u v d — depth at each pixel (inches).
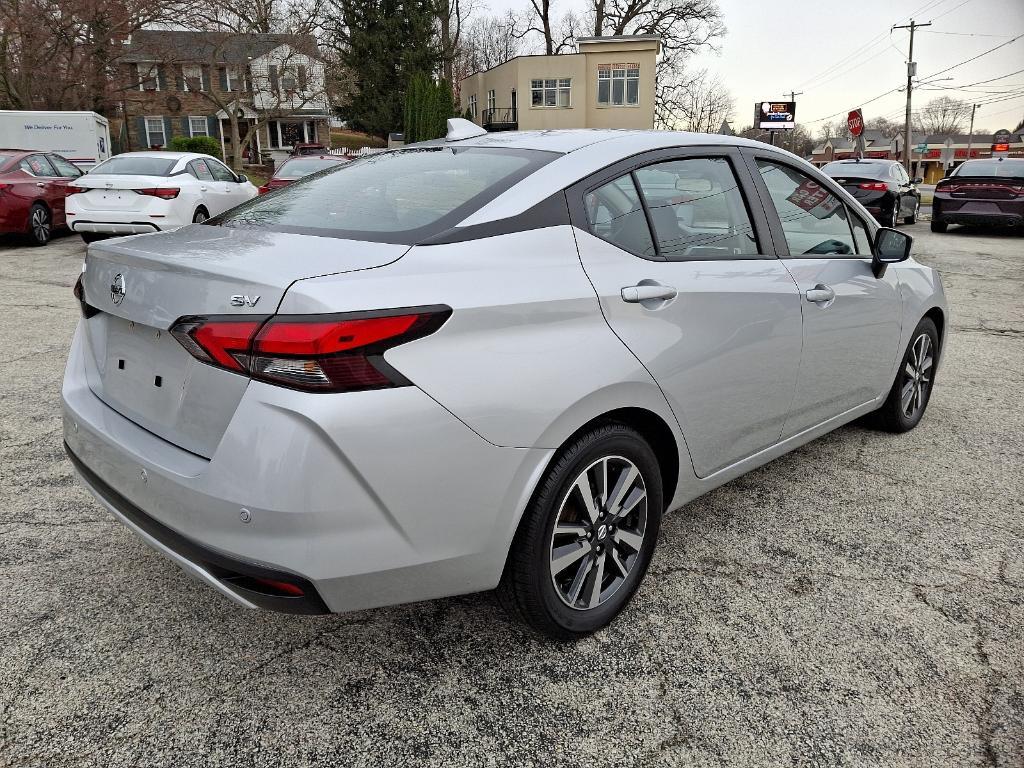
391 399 72.3
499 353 79.3
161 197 402.3
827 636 97.1
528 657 92.5
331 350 69.2
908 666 91.5
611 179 98.0
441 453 75.5
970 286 363.3
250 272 73.4
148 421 85.6
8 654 90.8
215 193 452.8
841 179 584.1
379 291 73.2
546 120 1540.4
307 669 89.8
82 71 987.3
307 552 71.6
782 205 123.0
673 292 97.3
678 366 97.5
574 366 84.7
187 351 76.9
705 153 112.3
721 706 84.6
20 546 115.2
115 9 959.0
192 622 98.0
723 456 112.0
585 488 90.0
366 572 74.8
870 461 153.9
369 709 83.5
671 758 77.2
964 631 98.4
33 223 446.0
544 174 93.6
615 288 91.1
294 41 1382.9
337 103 1630.2
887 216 571.2
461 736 79.8
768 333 112.6
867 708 84.4
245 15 1334.9
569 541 91.7
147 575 108.3
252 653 92.5
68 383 101.4
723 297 104.5
